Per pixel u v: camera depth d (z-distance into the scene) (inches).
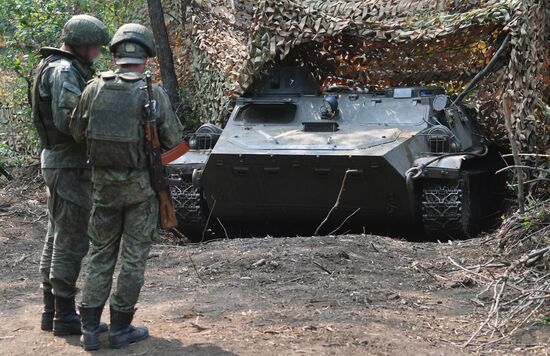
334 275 293.3
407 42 491.2
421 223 431.8
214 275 296.8
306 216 435.2
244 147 416.8
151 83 209.9
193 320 238.5
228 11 567.5
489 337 229.5
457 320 246.1
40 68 222.7
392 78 535.5
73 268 224.7
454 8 494.3
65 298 225.9
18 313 252.8
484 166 496.4
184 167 439.8
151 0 561.3
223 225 470.0
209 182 428.8
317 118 458.0
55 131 221.5
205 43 553.0
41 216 423.8
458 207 412.5
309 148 408.2
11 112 575.2
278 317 239.6
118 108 205.8
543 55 442.6
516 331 231.8
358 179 402.9
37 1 550.9
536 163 389.4
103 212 211.6
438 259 324.8
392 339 221.9
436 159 409.1
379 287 279.4
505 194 508.1
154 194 212.5
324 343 217.0
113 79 207.6
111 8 586.2
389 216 420.5
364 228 405.4
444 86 530.0
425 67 521.3
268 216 442.3
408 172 400.8
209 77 546.9
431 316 249.1
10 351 215.5
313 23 490.3
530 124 429.4
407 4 500.7
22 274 310.2
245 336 222.7
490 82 488.7
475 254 331.0
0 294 278.5
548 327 233.3
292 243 341.1
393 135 419.5
